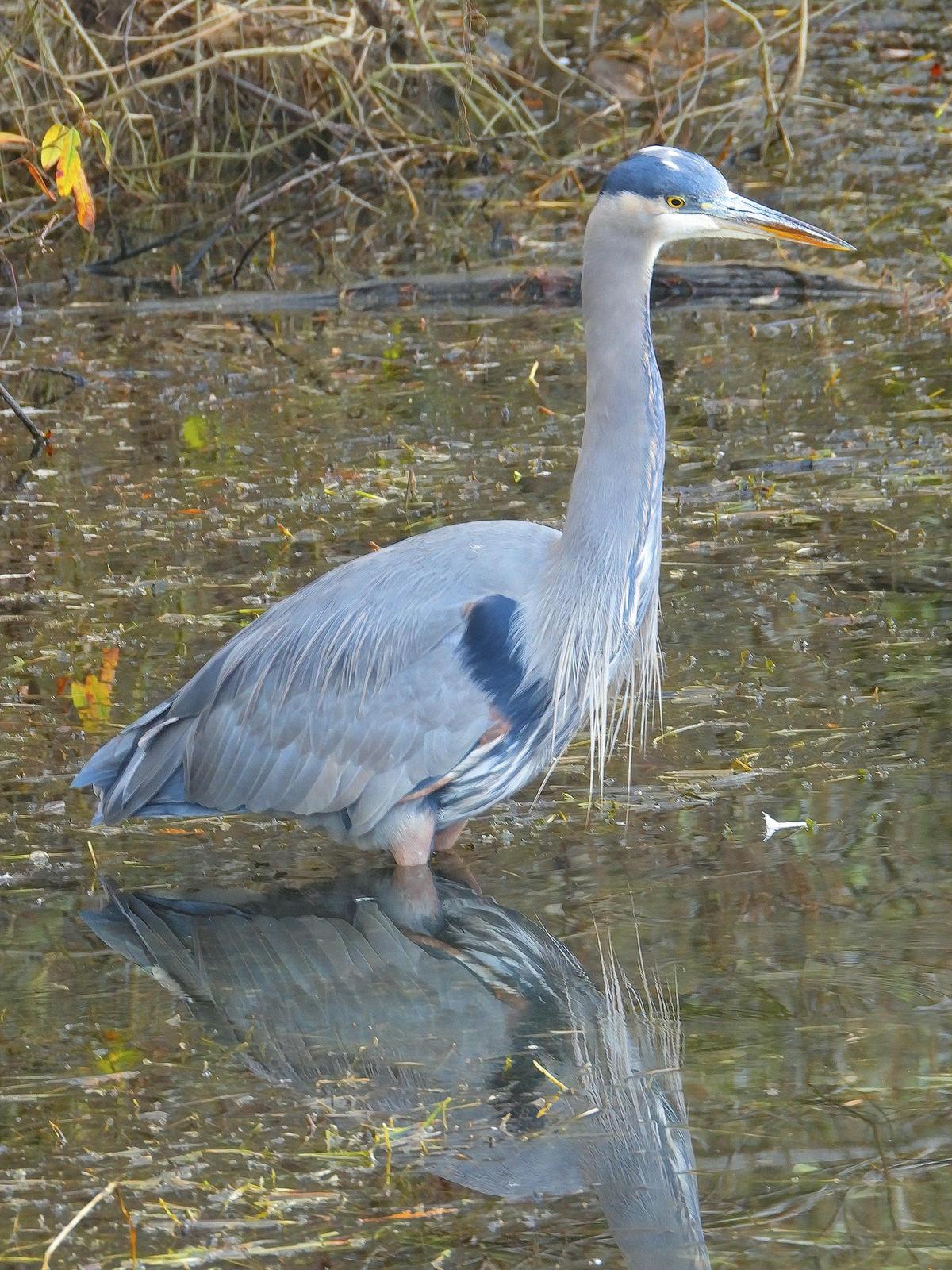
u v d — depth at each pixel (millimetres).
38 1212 7477
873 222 23625
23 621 13859
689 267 21984
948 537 14609
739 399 18172
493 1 32625
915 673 12312
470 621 10406
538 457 16844
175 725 11094
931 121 27516
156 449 17734
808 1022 8562
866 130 27422
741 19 30594
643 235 10242
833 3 28578
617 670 11070
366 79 25141
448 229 25125
